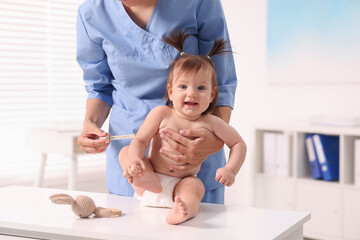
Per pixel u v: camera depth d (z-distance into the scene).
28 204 1.11
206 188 1.33
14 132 3.04
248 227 0.92
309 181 2.78
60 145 2.71
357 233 2.60
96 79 1.46
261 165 3.05
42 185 2.94
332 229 2.70
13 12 2.99
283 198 2.88
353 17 2.89
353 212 2.61
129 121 1.33
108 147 1.39
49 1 3.15
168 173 1.09
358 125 2.65
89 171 3.40
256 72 3.36
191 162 1.08
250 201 3.02
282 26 3.18
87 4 1.36
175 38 1.25
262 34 3.30
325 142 2.79
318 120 2.80
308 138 2.84
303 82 3.12
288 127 2.84
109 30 1.33
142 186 1.05
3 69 2.95
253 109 3.39
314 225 2.77
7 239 0.96
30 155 3.13
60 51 3.23
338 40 2.96
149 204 1.08
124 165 1.07
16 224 0.96
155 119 1.09
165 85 1.29
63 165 3.29
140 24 1.30
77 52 1.45
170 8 1.25
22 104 3.05
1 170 2.99
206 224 0.94
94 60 1.44
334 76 2.99
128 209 1.06
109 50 1.34
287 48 3.17
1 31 2.95
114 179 1.36
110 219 0.98
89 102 1.46
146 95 1.32
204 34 1.33
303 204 2.81
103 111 1.46
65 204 1.04
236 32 3.44
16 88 3.02
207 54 1.34
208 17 1.31
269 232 0.88
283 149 2.90
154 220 0.97
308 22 3.07
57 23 3.21
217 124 1.09
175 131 1.08
